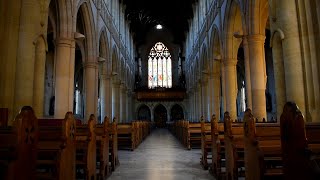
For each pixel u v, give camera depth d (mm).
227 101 18750
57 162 4688
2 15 8789
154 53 49781
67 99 14555
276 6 9031
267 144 5117
